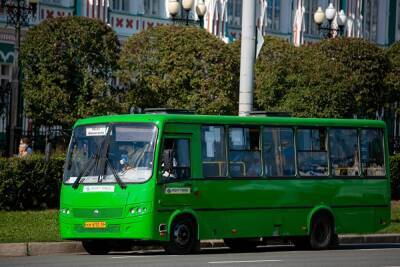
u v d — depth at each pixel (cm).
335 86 5162
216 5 5997
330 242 3234
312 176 3189
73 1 5388
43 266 2362
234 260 2603
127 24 5650
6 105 4959
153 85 4756
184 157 2862
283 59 5253
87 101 4562
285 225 3105
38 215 3406
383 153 3403
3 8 5059
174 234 2822
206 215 2897
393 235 3672
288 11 6506
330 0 6794
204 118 2922
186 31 4816
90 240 2869
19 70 4800
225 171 2959
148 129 2817
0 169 3522
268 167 3075
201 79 4809
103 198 2795
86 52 4544
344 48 5397
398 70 5784
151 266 2364
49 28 4525
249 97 3547
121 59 4800
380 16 7169
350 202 3288
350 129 3316
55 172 3653
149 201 2759
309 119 3203
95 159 2844
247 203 3003
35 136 4778
